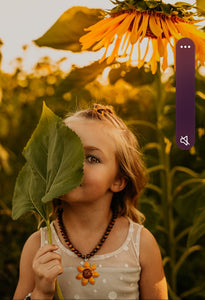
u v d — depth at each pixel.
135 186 1.23
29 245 1.17
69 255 1.11
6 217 2.46
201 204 1.95
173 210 2.48
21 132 2.61
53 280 0.98
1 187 2.53
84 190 1.07
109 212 1.18
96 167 1.09
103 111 1.21
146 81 1.84
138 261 1.13
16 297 1.13
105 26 1.46
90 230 1.13
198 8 1.45
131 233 1.15
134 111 2.51
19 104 2.70
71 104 2.22
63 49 1.76
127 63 1.60
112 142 1.14
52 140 1.02
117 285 1.08
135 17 1.42
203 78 2.09
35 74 2.74
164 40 1.52
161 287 1.15
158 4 1.41
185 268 2.38
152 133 2.44
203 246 2.35
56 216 1.21
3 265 2.40
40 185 1.04
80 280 1.08
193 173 2.09
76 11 1.69
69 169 0.97
